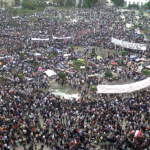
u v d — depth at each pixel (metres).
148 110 43.09
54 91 54.00
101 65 65.88
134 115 41.84
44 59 68.44
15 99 45.44
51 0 164.00
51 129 39.44
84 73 60.25
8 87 50.81
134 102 45.22
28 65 64.00
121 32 98.00
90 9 147.00
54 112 42.81
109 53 79.06
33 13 126.88
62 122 40.84
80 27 102.38
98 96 50.28
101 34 94.12
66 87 56.31
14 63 63.66
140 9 149.50
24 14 124.25
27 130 37.25
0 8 132.50
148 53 74.81
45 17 117.44
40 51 74.44
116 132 37.06
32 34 90.12
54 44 82.00
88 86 54.34
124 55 74.69
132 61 69.69
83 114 42.09
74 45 85.00
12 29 95.38
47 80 57.38
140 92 50.34
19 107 43.06
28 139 36.25
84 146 34.72
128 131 37.78
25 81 54.25
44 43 81.88
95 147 34.81
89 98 48.75
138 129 38.16
